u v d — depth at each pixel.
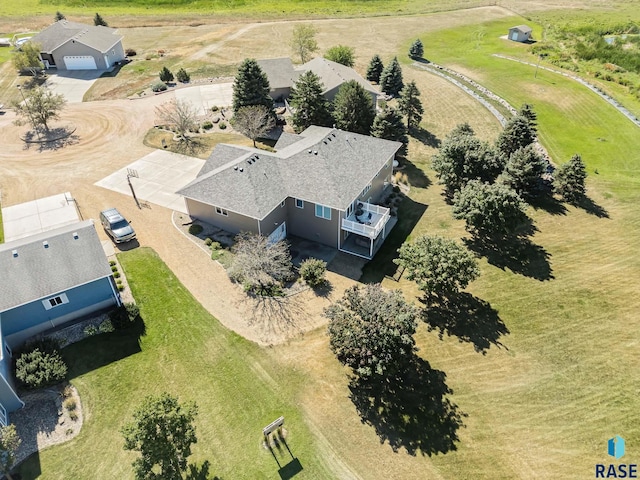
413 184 40.00
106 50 63.66
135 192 37.28
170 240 31.86
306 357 24.02
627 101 56.97
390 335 21.47
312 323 25.95
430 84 61.41
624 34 83.44
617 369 23.62
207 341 24.72
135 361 23.53
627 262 30.97
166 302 26.98
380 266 30.39
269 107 48.28
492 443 20.38
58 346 23.75
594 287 28.86
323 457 19.81
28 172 40.16
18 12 90.00
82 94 56.69
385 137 41.28
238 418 21.19
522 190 37.41
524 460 19.75
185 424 17.48
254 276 27.81
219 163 34.50
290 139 38.31
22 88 57.88
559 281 29.36
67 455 19.61
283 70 54.56
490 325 26.20
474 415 21.48
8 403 20.66
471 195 31.81
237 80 47.09
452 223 34.75
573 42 79.19
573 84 61.31
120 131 47.62
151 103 54.31
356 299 23.23
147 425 16.70
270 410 21.56
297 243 32.53
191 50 74.38
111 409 21.36
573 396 22.30
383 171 36.53
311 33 69.25
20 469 19.06
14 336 23.67
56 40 63.38
